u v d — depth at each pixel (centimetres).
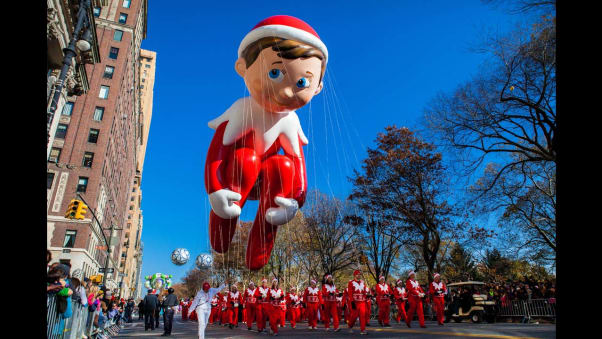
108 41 4688
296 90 940
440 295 1503
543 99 1647
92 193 3988
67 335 770
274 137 1042
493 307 1723
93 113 4306
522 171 1938
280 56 909
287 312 2142
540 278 3384
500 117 1756
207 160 1012
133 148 7594
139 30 5591
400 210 2566
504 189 2041
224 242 1044
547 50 1587
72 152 4041
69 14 1816
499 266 3706
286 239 3372
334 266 3059
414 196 2556
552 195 2039
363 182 2708
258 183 1101
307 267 3228
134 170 8675
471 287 1802
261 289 1543
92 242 4003
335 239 3052
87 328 1055
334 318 1348
